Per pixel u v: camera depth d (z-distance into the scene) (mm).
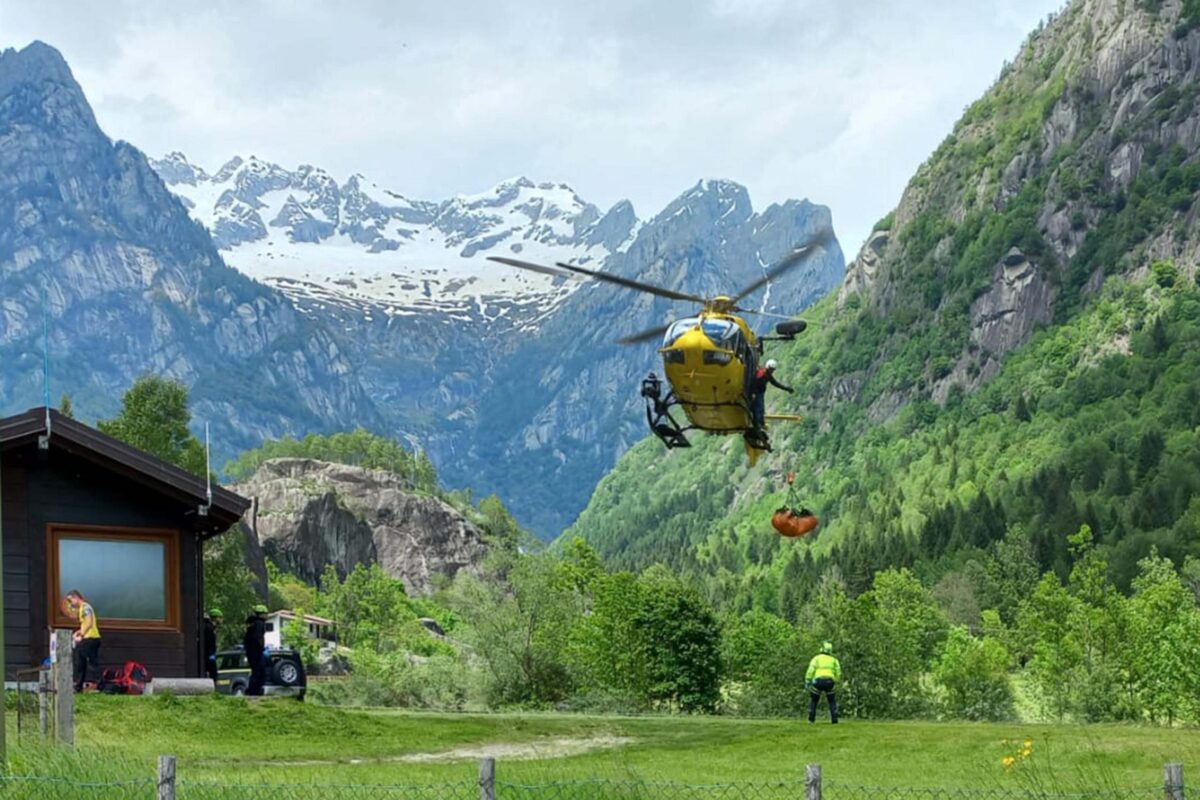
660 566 194250
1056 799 28844
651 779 31047
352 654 142750
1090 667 112750
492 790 20875
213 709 41625
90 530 48562
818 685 52344
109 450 48219
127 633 48625
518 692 87625
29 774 26547
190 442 113000
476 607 90000
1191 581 195625
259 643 49469
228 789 25688
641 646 97438
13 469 47781
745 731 47531
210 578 96938
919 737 44375
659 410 38656
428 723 45281
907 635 161375
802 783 30094
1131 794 28672
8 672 46344
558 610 91125
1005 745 41781
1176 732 45500
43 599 47625
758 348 38875
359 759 37781
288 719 42062
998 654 143250
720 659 100312
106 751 30312
